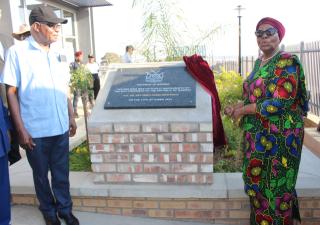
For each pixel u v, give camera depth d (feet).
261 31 8.83
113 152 11.45
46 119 9.70
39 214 11.60
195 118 11.04
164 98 11.78
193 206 11.17
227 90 19.89
